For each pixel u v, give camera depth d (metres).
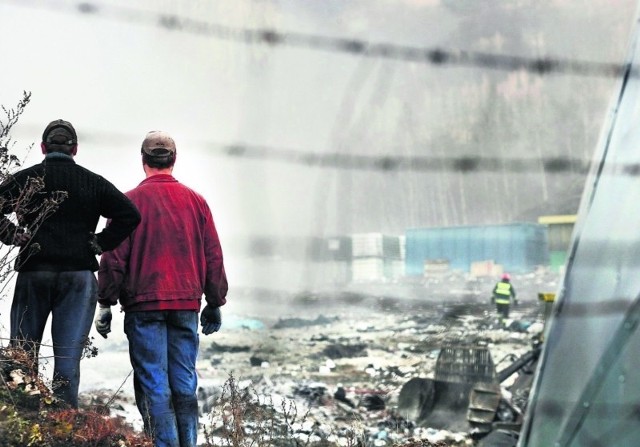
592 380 2.01
